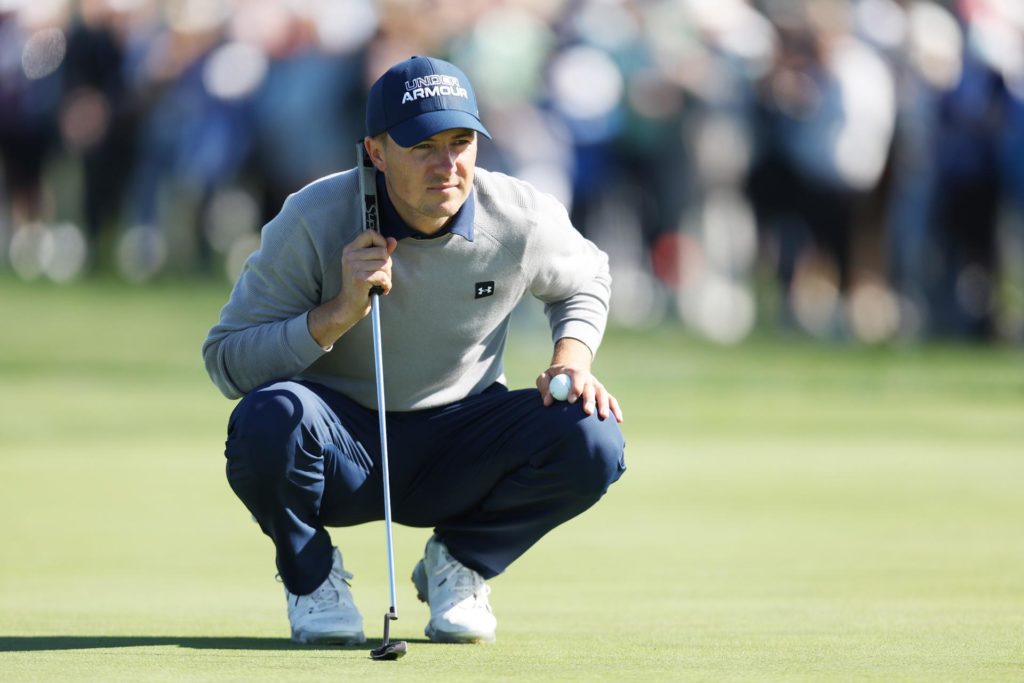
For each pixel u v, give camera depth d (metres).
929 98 58.31
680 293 57.25
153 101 60.53
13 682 11.11
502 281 13.41
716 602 16.33
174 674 11.47
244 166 59.47
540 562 20.08
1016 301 62.53
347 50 56.84
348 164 57.38
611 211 56.28
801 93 57.06
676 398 46.81
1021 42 59.09
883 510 25.69
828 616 15.10
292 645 13.22
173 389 47.16
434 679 11.25
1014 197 59.91
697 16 56.34
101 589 17.67
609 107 55.28
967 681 11.27
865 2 58.12
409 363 13.49
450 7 55.59
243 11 59.28
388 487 12.79
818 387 49.84
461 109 12.61
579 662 12.20
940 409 44.66
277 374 13.29
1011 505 26.27
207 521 24.48
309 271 13.24
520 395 13.57
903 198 58.91
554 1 56.00
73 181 62.75
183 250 61.84
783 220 58.19
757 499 27.22
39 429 38.88
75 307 59.06
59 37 61.59
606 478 13.41
